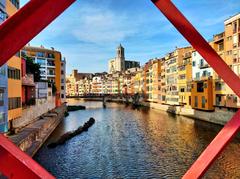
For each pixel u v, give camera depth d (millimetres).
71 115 71562
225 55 45688
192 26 2338
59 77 83812
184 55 65812
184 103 64375
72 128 46281
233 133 2367
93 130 44531
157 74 87938
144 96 106625
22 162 1854
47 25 2029
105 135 39625
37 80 57250
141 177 21094
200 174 2342
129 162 25156
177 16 2344
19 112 28422
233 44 43250
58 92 81875
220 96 46812
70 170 22734
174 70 70812
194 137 36406
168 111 73500
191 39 2375
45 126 36094
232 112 41812
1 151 1849
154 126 47906
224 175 20953
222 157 25531
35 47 81812
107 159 26188
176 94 69500
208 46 2365
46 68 81125
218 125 45531
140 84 115000
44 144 30516
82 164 24438
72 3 2064
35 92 45125
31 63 56281
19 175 1857
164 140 35094
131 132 42125
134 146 31953
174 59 70750
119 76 170125
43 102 48312
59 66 83938
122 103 132250
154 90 92750
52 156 26531
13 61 26062
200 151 28812
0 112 21734
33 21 1987
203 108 51656
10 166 1855
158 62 87688
